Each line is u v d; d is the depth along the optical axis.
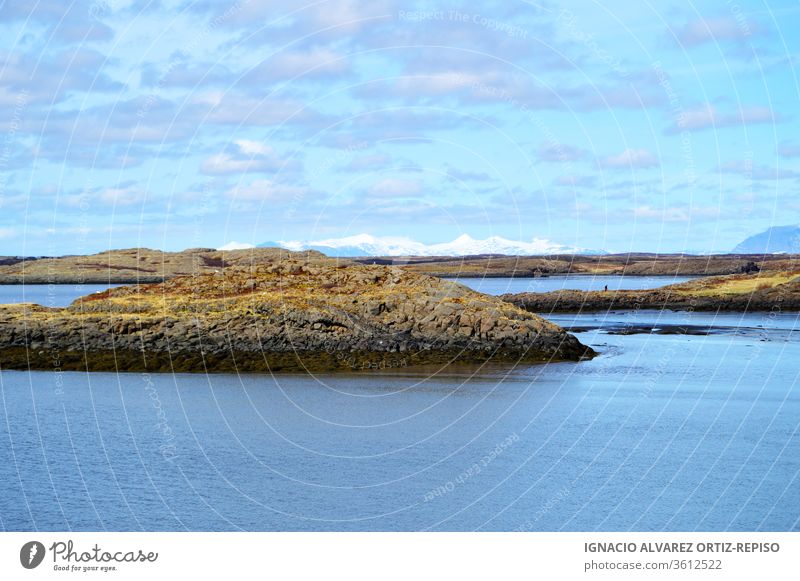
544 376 78.25
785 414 65.25
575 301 170.25
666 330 123.19
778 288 166.75
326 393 70.88
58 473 50.66
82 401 68.19
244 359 79.50
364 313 84.06
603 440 57.53
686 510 44.19
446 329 84.06
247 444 56.56
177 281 95.62
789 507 44.50
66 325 82.12
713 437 58.41
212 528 42.28
